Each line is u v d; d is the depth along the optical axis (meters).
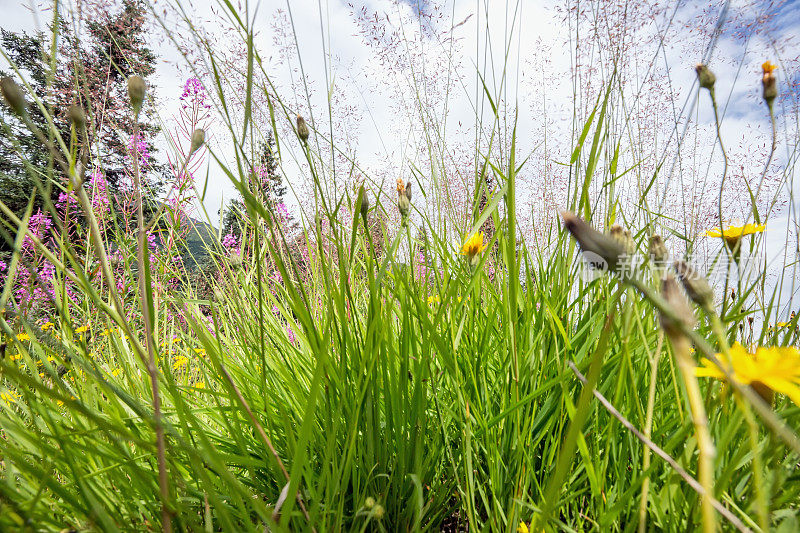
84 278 0.53
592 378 0.35
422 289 1.21
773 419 0.24
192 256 1.53
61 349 0.76
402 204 0.96
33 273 0.58
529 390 0.96
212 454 0.51
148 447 0.50
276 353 1.23
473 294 1.11
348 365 0.95
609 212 1.03
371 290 0.77
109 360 1.26
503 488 0.85
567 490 0.77
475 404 0.98
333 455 0.69
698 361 0.75
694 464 0.65
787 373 0.32
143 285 0.54
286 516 0.54
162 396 1.09
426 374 0.84
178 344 1.67
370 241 0.85
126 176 1.61
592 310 1.07
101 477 0.75
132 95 0.56
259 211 0.61
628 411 0.75
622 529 0.74
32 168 0.54
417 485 0.72
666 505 0.62
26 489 0.65
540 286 1.09
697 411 0.28
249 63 0.56
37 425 0.73
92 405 0.83
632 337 0.85
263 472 0.95
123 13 0.81
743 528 0.30
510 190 0.69
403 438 0.85
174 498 0.62
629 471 0.81
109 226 1.55
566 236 1.04
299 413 1.01
